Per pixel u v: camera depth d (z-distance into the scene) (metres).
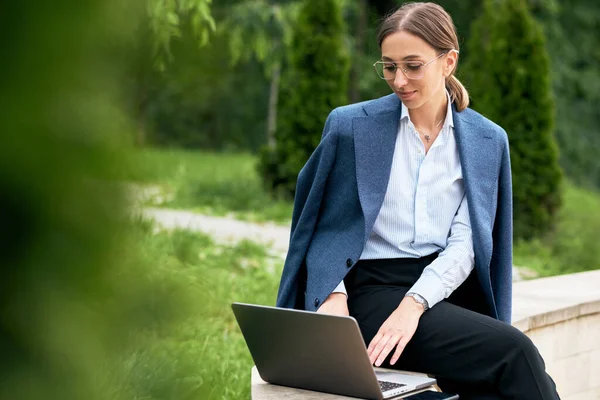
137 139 0.47
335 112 2.81
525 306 4.39
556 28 21.03
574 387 4.57
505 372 2.42
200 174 13.68
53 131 0.44
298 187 2.86
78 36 0.44
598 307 4.64
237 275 6.51
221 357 4.04
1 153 0.43
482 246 2.68
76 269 0.45
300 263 2.79
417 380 2.46
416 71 2.56
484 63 10.93
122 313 0.47
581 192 16.11
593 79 21.53
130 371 0.54
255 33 13.05
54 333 0.44
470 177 2.71
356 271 2.75
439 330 2.49
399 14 2.61
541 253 8.75
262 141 21.91
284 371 2.43
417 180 2.72
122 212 0.46
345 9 18.84
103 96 0.45
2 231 0.44
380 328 2.52
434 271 2.60
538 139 9.68
